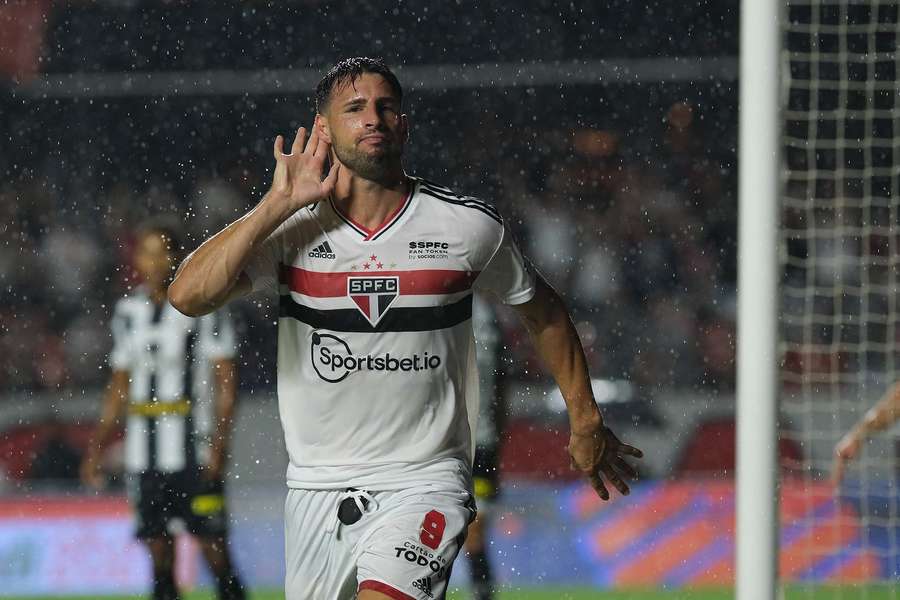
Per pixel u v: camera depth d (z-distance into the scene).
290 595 13.81
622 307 52.84
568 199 55.84
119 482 39.44
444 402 13.24
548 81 54.97
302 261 12.97
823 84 21.00
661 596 26.69
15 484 39.88
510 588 27.14
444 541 12.77
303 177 12.52
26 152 54.31
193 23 54.97
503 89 55.88
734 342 50.38
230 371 23.06
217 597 23.11
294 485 13.47
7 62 53.91
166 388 22.94
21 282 52.34
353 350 12.95
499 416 22.77
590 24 55.38
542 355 14.23
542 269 54.34
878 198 52.41
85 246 53.50
